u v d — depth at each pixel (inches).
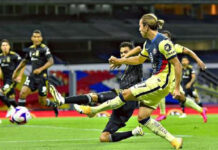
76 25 3255.4
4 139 967.6
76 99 802.8
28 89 1261.1
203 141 869.2
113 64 771.4
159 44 686.5
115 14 3545.8
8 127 1218.6
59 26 3221.0
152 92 699.4
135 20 3454.7
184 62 1658.5
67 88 2546.8
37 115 2135.8
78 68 2603.3
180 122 1314.0
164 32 1197.1
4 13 3309.5
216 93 2827.3
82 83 2571.4
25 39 2979.8
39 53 1261.1
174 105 2640.3
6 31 3041.3
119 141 861.8
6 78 1493.6
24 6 3353.8
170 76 698.8
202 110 1295.5
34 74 1261.1
